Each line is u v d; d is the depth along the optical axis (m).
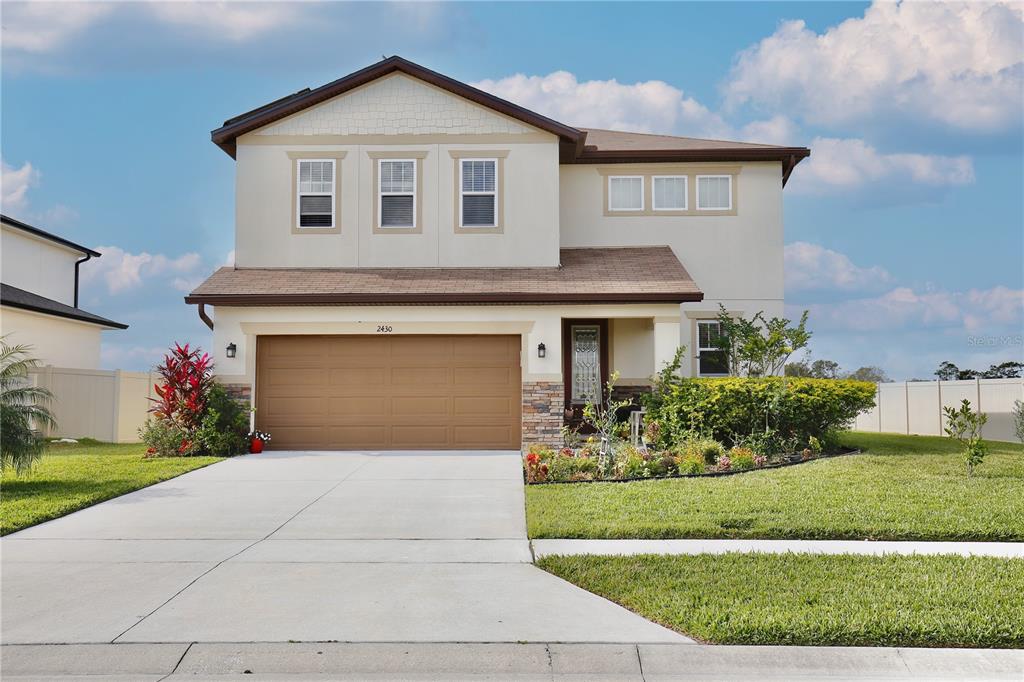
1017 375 26.36
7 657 6.18
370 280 18.45
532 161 19.56
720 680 5.84
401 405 17.84
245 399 17.59
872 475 13.49
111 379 22.41
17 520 10.57
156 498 12.44
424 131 19.62
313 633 6.54
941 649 6.07
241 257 19.48
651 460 14.42
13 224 24.97
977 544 9.30
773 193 21.64
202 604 7.29
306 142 19.66
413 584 7.91
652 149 21.73
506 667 6.02
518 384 17.84
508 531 10.23
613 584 7.67
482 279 18.48
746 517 10.36
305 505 11.89
